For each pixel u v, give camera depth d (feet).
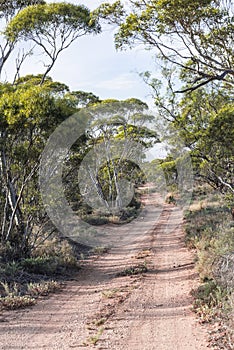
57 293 36.35
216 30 39.93
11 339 23.71
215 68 41.78
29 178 48.80
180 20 38.37
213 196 99.35
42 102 44.65
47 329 25.70
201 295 30.14
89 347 21.98
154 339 23.02
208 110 61.67
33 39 69.77
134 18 38.73
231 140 52.29
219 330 23.16
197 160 61.41
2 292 34.53
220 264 34.40
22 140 49.80
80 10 68.90
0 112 45.47
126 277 42.78
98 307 31.04
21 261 44.78
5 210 50.08
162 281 39.27
